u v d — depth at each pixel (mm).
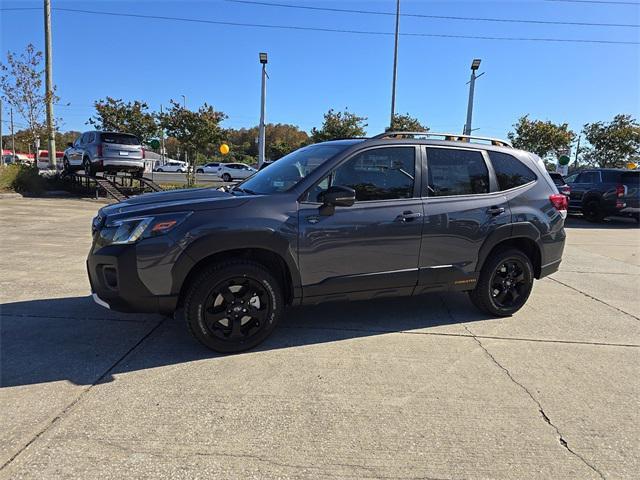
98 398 3223
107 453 2627
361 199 4305
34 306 5078
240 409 3137
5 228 10461
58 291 5629
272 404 3215
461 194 4758
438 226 4551
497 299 5105
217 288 3879
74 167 20562
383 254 4359
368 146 4391
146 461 2570
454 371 3812
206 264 3920
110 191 18156
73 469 2480
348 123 28156
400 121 29000
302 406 3199
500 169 5020
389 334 4598
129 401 3195
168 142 71625
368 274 4340
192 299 3816
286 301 4312
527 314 5379
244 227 3830
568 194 16750
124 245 3668
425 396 3387
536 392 3496
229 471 2512
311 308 5355
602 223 16625
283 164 4785
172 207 3809
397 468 2578
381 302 5645
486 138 5105
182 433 2844
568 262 8844
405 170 4512
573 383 3662
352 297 4371
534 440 2881
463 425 3023
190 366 3764
